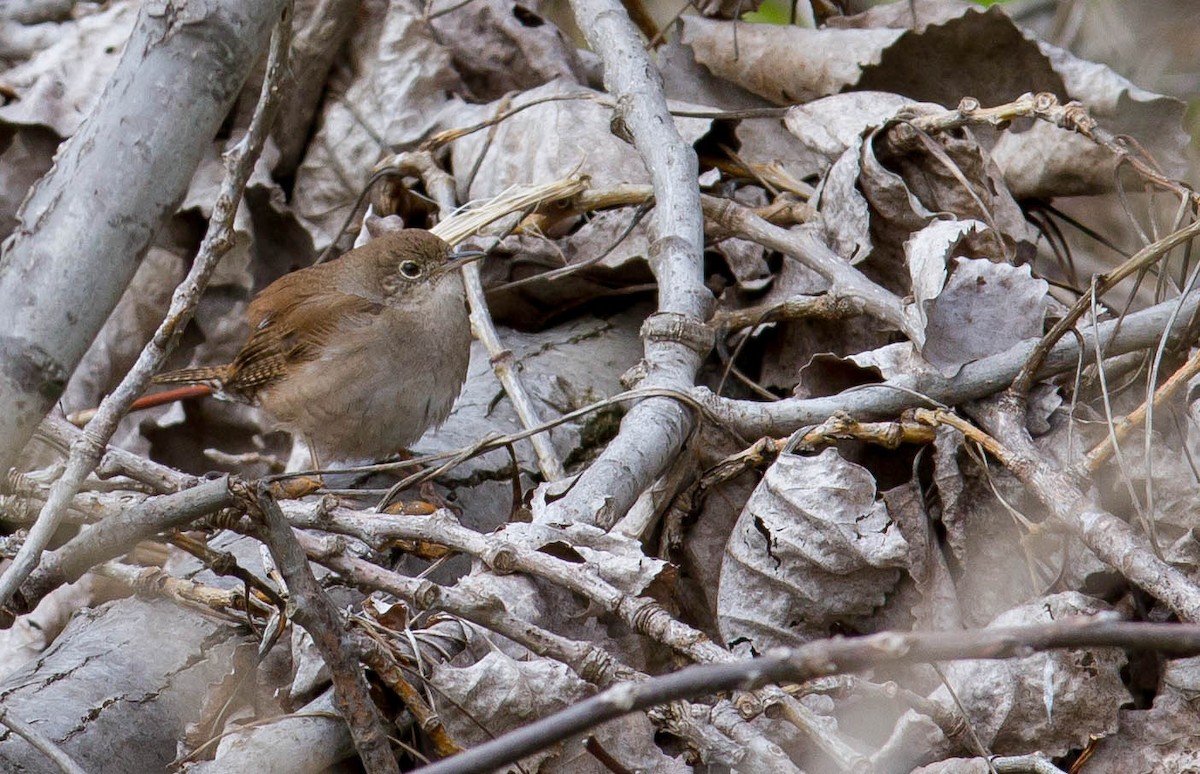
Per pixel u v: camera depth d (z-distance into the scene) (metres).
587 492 6.55
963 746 5.82
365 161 10.49
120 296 4.62
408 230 8.73
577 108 10.05
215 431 10.08
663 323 7.75
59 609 8.03
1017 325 7.48
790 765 5.23
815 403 7.27
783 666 3.38
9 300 4.46
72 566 5.07
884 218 8.62
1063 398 7.45
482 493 8.10
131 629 6.21
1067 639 3.43
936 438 6.97
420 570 7.06
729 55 10.55
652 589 6.04
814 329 8.55
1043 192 9.46
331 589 6.59
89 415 9.35
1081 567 6.54
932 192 8.74
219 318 10.21
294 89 10.54
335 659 4.91
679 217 8.41
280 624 5.71
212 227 5.13
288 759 5.20
